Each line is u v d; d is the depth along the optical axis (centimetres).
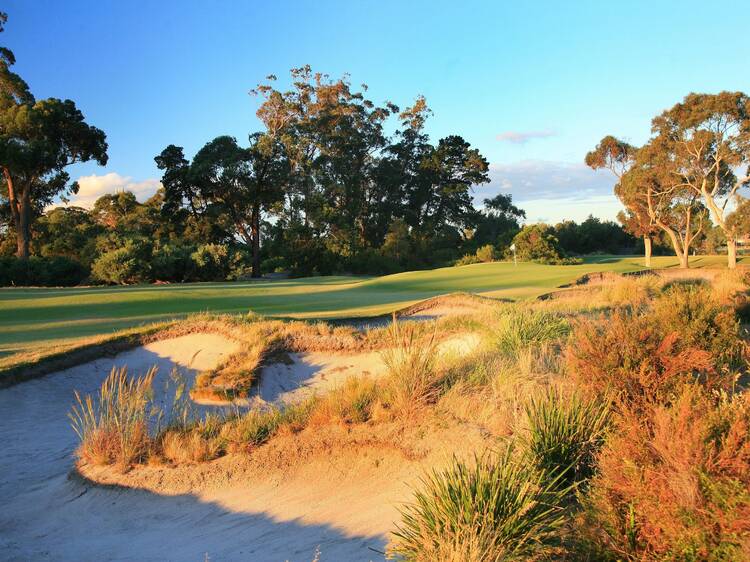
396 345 816
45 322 1850
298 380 1138
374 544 451
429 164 7669
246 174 5719
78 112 4844
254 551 489
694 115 4569
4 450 872
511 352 852
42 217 6178
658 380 533
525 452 476
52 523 633
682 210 5416
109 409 802
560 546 377
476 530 376
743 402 409
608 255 8462
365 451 611
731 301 1088
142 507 631
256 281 4809
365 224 7812
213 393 1056
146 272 4422
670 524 333
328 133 6962
